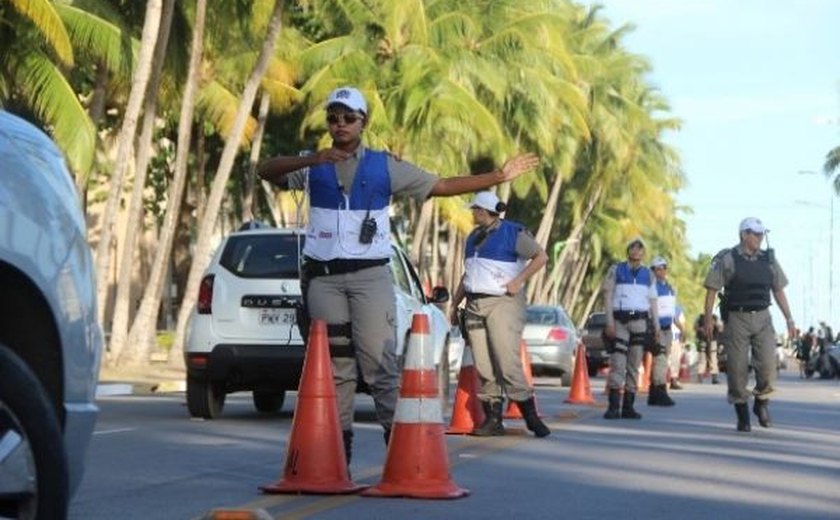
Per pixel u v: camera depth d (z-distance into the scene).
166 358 48.59
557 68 78.12
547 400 32.44
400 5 58.62
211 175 64.44
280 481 13.03
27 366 7.51
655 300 25.42
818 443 19.94
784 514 12.53
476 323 19.91
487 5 70.88
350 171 13.01
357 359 13.23
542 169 88.31
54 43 35.22
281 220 67.94
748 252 21.80
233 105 52.12
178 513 11.84
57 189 8.02
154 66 42.16
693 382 50.88
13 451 7.29
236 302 21.50
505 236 19.66
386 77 62.38
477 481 14.54
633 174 103.56
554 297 101.75
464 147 69.50
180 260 65.62
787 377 68.56
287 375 21.44
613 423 23.73
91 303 8.16
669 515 12.32
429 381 12.91
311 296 13.16
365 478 14.55
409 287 22.67
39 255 7.71
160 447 17.75
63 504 7.46
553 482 14.59
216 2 46.53
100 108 43.78
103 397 30.73
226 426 21.14
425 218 71.25
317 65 58.25
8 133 7.91
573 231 101.69
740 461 17.06
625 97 96.38
